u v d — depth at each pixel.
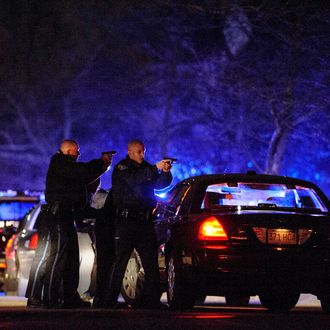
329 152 102.50
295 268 37.28
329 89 91.31
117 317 32.53
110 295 39.53
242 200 40.34
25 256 61.19
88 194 40.81
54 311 35.66
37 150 130.12
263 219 37.41
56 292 39.28
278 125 93.69
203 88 105.50
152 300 39.03
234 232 37.28
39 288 39.97
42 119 127.19
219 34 103.75
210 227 37.44
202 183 39.72
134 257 41.28
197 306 47.91
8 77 123.19
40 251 39.97
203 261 37.09
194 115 115.44
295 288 37.84
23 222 65.56
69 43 120.06
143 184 38.94
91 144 126.69
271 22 93.88
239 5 95.12
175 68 111.19
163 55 112.44
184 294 38.06
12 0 119.44
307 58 92.12
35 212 62.91
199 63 103.56
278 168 94.19
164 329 27.56
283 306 43.31
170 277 39.28
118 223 39.19
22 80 123.81
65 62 121.88
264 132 101.56
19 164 131.12
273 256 37.12
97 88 122.81
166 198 42.97
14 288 64.25
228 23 96.31
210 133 113.50
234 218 37.44
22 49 121.31
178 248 38.41
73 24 118.81
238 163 110.12
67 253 39.31
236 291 38.19
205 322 30.36
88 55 120.50
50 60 121.75
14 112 127.00
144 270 39.19
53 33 119.94
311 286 37.72
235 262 36.97
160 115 120.38
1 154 129.75
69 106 125.62
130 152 39.34
